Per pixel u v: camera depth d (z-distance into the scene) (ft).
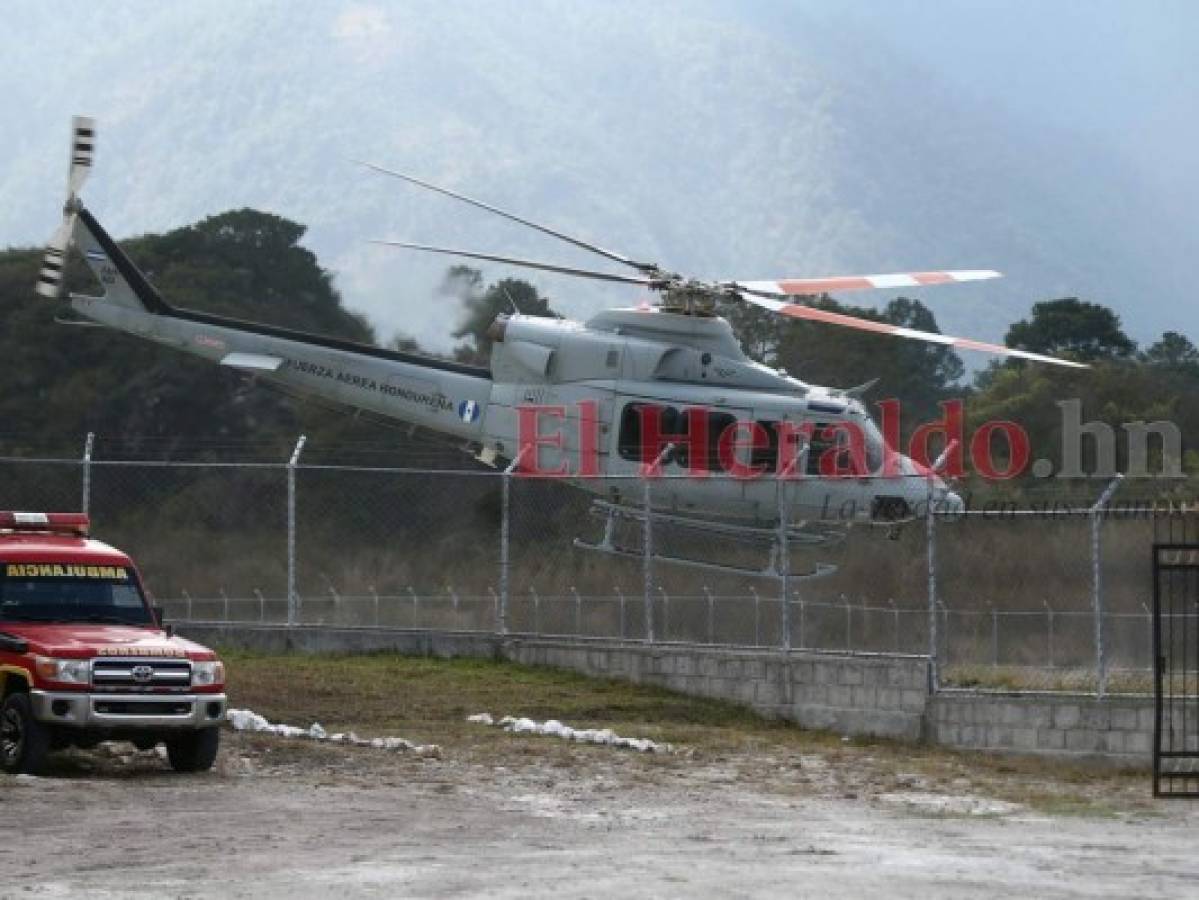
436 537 149.28
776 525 117.70
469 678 100.58
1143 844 57.82
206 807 61.00
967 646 113.91
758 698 94.48
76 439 247.50
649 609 101.60
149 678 67.21
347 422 235.40
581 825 59.26
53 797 62.28
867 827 60.70
